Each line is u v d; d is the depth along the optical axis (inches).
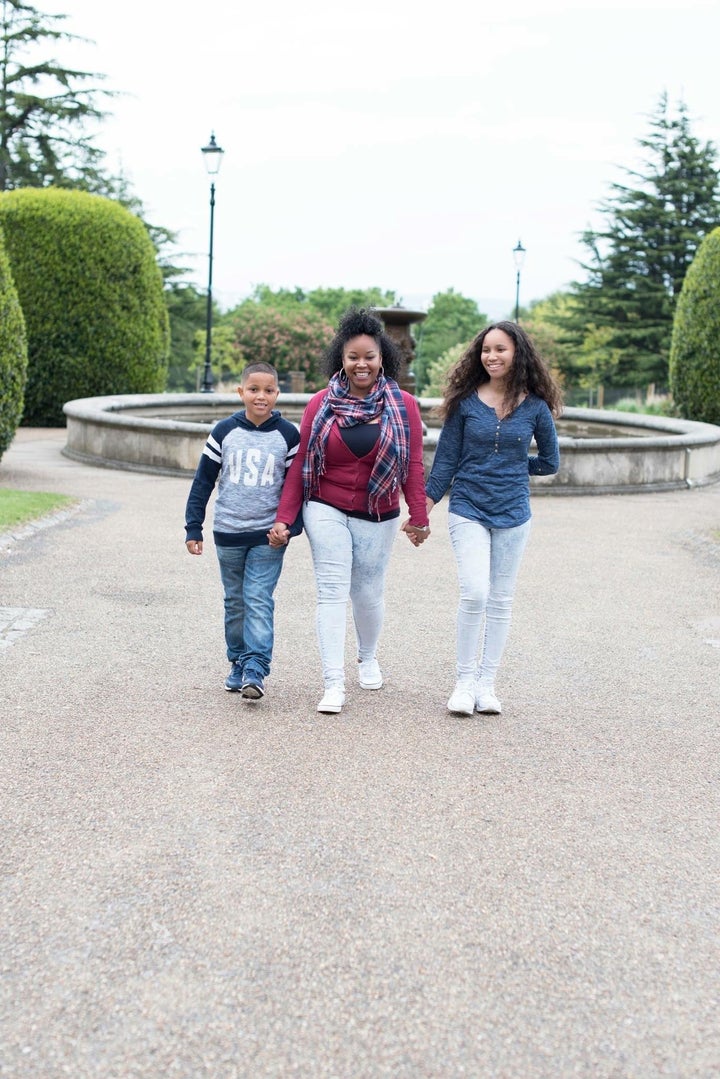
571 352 1712.6
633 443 555.2
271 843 138.3
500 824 147.1
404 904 123.7
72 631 244.2
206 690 204.7
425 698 205.2
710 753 179.5
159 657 226.2
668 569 346.6
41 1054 94.6
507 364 188.5
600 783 164.2
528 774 166.7
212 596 284.7
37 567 311.9
